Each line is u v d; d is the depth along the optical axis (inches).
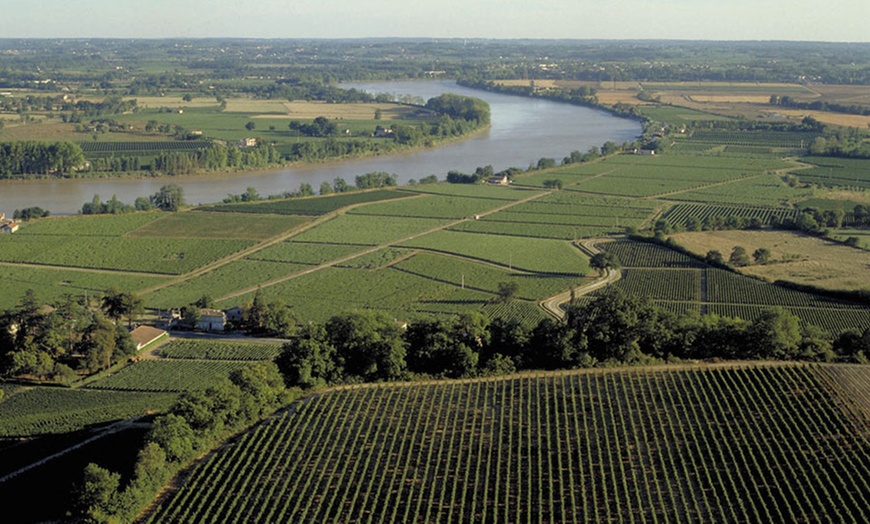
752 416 6141.7
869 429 5949.8
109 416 6899.6
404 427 6141.7
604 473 5541.3
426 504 5241.1
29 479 5846.5
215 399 6146.7
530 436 5989.2
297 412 6368.1
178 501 5310.0
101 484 5172.2
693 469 5561.0
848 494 5226.4
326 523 5068.9
